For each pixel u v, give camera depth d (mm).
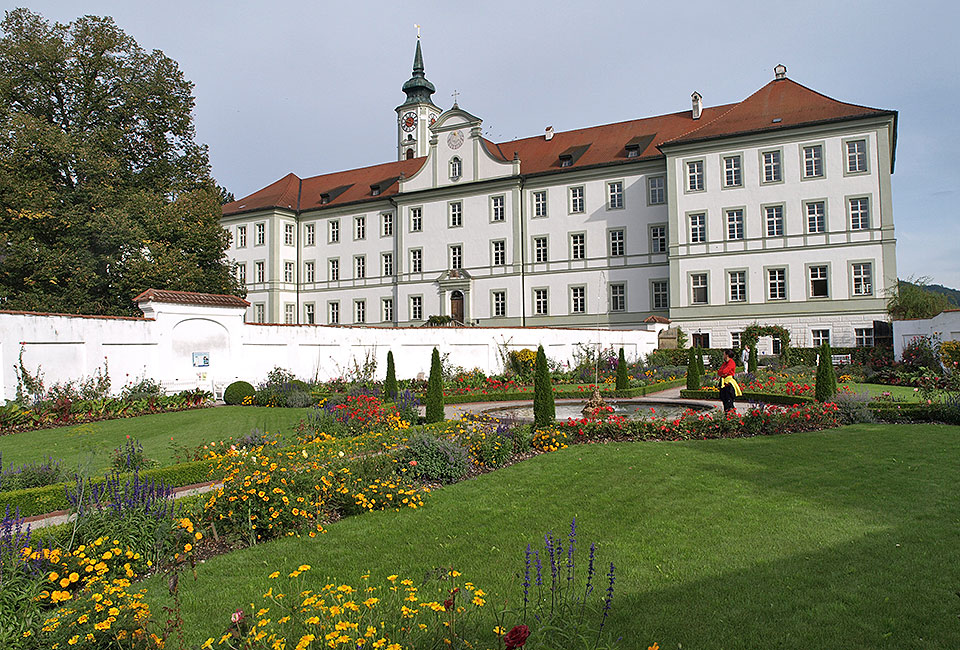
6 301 28625
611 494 8914
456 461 10391
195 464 10344
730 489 8984
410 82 68125
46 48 30250
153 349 21078
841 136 37500
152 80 34094
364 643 3973
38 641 4492
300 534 7508
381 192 54938
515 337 32312
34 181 28984
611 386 26031
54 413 16828
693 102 46469
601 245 45750
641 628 4871
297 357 25094
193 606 5484
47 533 6457
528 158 50656
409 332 28766
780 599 5324
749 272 39250
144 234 30828
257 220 56938
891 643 4570
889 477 9336
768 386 23172
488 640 4578
